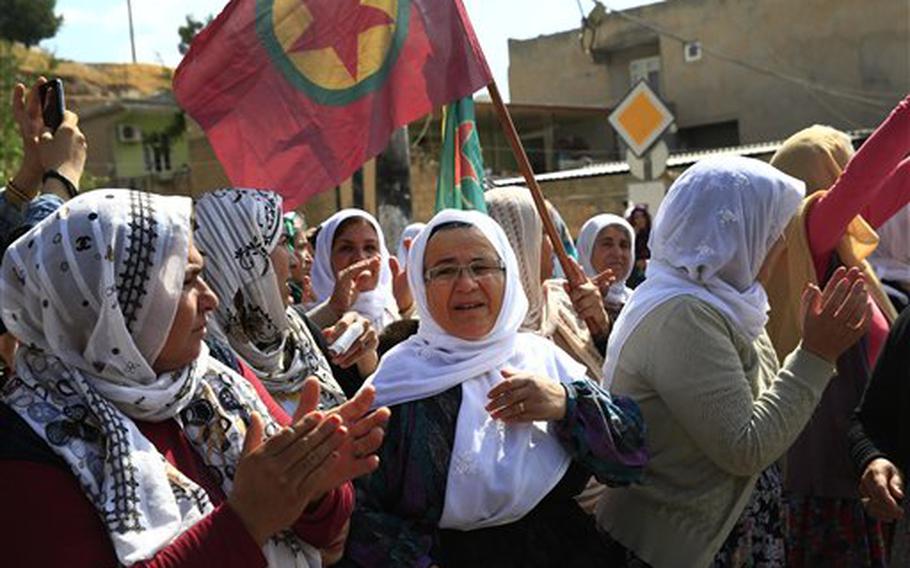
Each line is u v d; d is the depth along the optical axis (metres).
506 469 2.47
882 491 2.71
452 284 2.61
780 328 3.36
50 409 1.79
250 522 1.78
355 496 2.46
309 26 3.92
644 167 8.90
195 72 3.85
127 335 1.83
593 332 3.55
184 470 1.93
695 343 2.61
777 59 27.30
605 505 2.84
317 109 3.90
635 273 8.70
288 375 2.84
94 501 1.74
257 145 3.88
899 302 3.91
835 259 3.38
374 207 7.88
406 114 3.89
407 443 2.51
